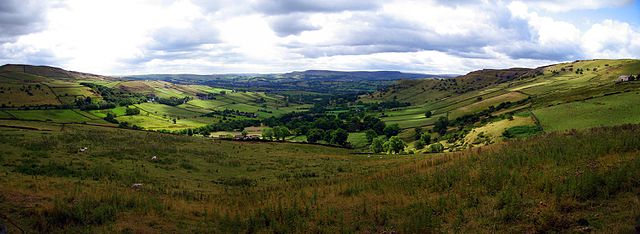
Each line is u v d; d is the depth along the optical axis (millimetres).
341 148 87125
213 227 19375
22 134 60188
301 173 45406
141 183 31922
